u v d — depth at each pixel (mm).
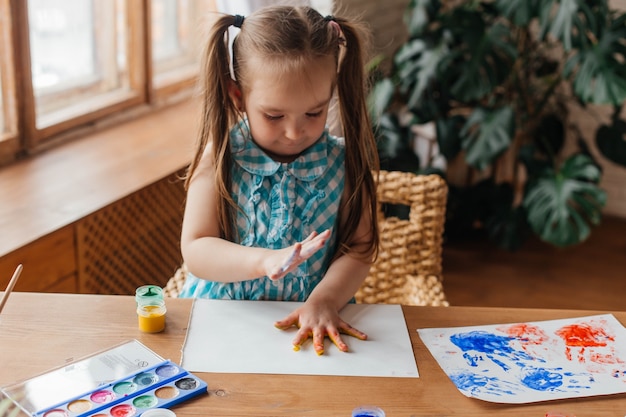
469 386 960
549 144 3025
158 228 2320
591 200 2846
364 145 1318
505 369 1005
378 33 3162
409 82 2844
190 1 3045
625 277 2967
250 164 1259
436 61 2764
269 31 1138
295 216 1267
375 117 2645
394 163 2879
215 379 955
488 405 930
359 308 1161
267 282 1259
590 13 2594
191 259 1222
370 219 1325
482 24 2789
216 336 1056
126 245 2170
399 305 1175
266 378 963
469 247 3156
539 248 3184
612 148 2914
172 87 2930
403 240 1628
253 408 901
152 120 2697
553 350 1056
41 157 2266
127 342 1025
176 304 1133
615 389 971
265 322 1100
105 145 2420
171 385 929
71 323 1070
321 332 1066
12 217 1870
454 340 1072
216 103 1242
